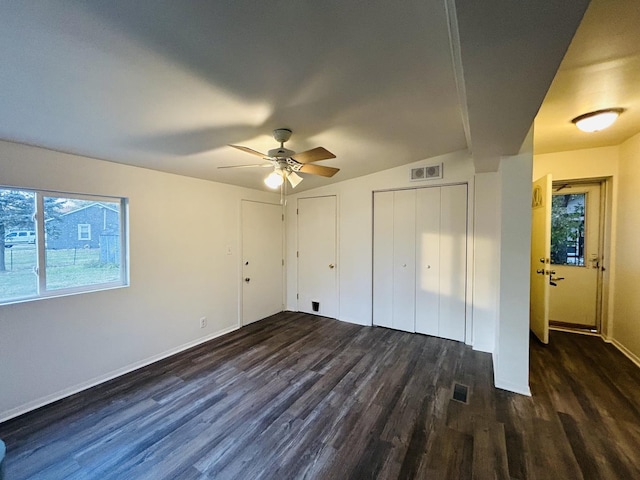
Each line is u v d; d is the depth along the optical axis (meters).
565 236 3.97
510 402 2.35
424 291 3.91
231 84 1.67
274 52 1.42
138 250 3.01
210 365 3.04
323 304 4.75
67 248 2.57
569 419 2.12
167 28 1.21
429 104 2.10
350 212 4.41
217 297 3.88
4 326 2.16
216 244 3.86
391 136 2.77
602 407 2.26
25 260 2.33
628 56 1.65
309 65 1.55
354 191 4.36
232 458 1.79
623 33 1.45
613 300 3.49
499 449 1.84
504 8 0.85
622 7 1.27
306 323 4.41
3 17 1.08
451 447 1.86
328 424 2.10
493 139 2.06
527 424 2.07
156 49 1.33
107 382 2.70
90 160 2.64
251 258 4.40
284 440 1.94
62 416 2.19
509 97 1.41
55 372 2.41
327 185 4.63
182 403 2.36
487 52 1.06
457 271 3.68
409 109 2.17
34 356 2.30
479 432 2.00
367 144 2.96
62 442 1.92
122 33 1.21
